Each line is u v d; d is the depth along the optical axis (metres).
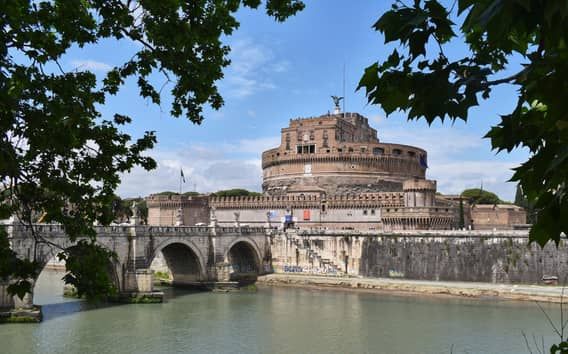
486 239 103.88
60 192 16.97
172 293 99.25
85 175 18.22
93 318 71.25
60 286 99.94
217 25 18.98
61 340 58.56
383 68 6.38
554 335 62.28
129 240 88.62
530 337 61.53
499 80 5.96
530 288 94.38
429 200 132.50
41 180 16.78
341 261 119.50
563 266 95.44
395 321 71.75
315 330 65.81
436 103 6.06
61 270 131.75
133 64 18.48
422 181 132.12
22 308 67.88
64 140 15.62
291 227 145.38
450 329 66.44
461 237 106.56
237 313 77.56
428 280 108.69
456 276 105.75
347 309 81.50
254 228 122.69
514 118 6.48
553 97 5.42
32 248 70.62
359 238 118.12
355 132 184.12
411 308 82.38
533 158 6.10
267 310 80.50
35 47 14.73
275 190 166.88
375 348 57.28
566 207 5.74
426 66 6.31
